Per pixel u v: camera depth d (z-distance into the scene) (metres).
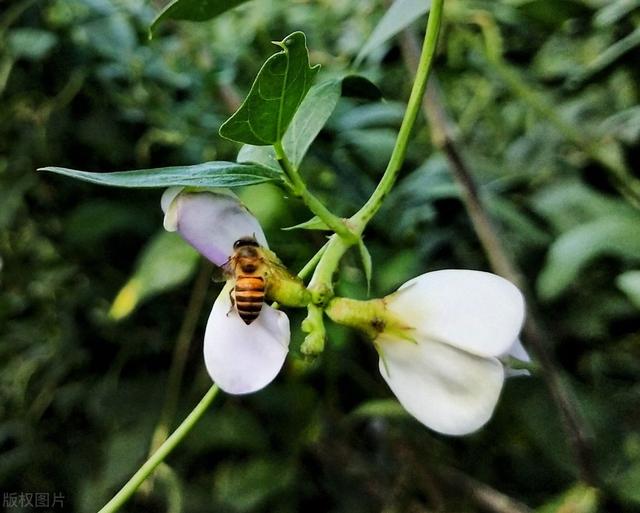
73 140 0.32
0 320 0.35
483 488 0.30
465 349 0.12
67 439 0.35
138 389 0.33
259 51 0.34
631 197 0.27
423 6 0.18
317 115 0.15
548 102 0.32
